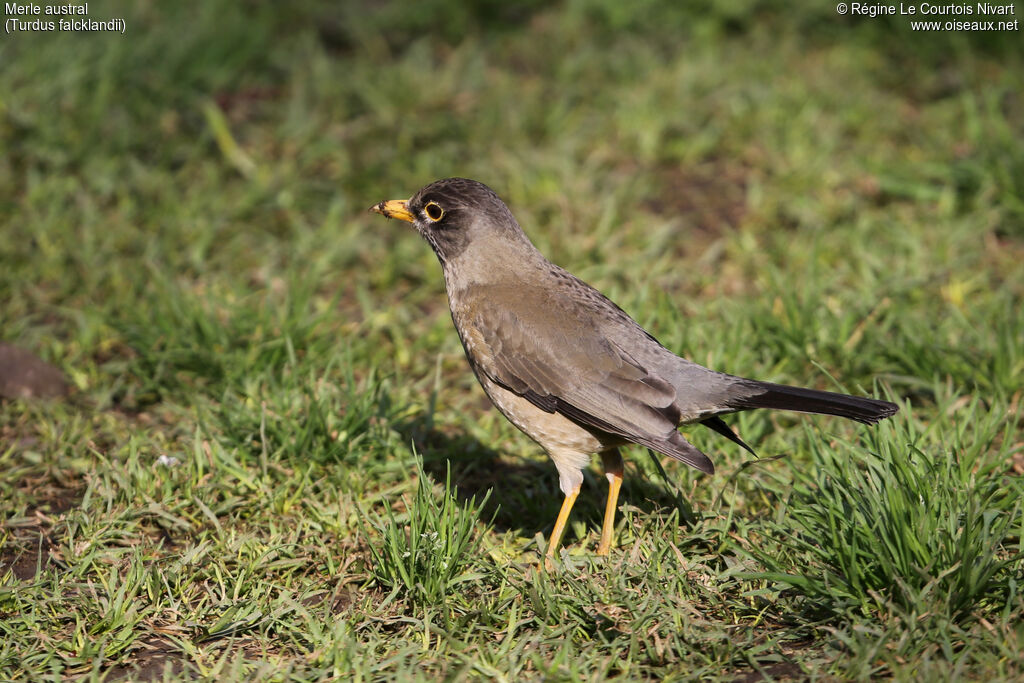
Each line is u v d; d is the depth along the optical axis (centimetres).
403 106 1773
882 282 1301
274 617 818
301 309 1254
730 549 905
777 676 745
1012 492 868
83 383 1184
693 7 2064
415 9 2084
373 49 2002
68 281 1346
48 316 1316
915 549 769
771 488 943
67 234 1425
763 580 835
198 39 1861
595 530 974
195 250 1417
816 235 1377
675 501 956
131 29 1855
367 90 1800
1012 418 1056
